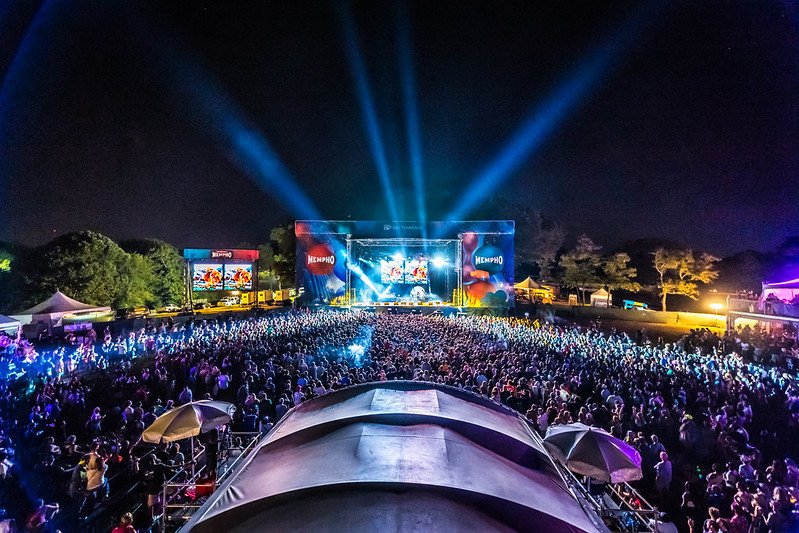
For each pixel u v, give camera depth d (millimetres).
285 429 6941
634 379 21344
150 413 15602
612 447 9000
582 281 69312
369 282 57375
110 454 13469
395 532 4336
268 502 4953
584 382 21328
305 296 56000
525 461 6277
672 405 19875
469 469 5418
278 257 71312
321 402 7895
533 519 4875
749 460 12586
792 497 9805
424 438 5996
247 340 31031
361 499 4766
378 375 18156
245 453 8102
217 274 59000
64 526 11250
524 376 21078
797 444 16844
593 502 8273
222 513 4973
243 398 17984
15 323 31938
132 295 54688
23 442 16000
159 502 10789
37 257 49156
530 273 78750
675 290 61938
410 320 42938
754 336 34562
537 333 35938
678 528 11734
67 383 21172
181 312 56688
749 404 19250
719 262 72375
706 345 34250
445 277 57625
